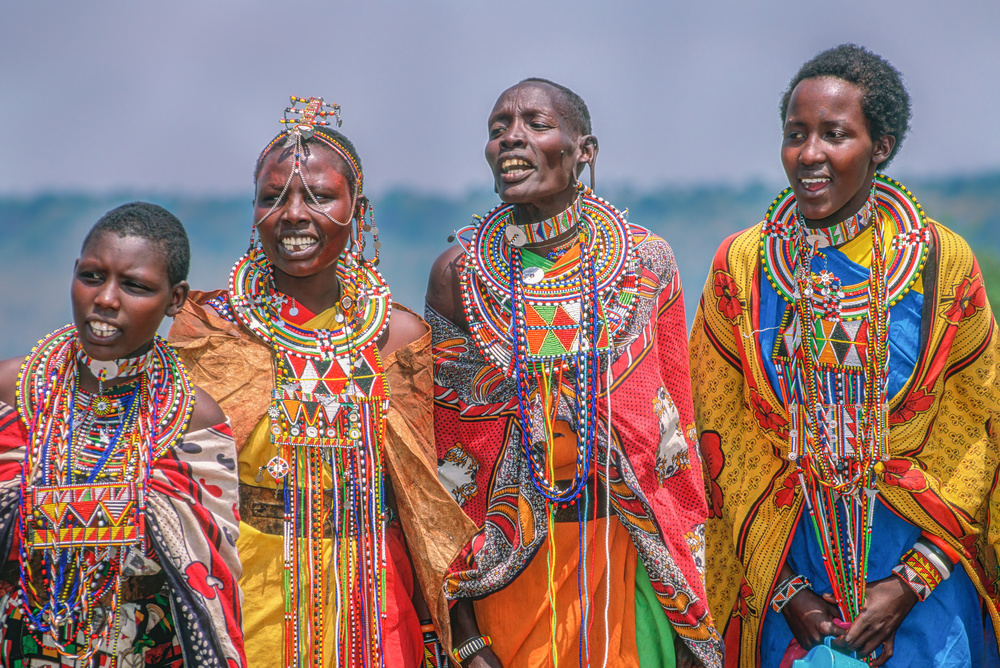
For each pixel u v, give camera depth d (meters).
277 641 8.50
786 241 9.56
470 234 9.62
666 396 9.46
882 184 9.52
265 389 8.60
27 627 7.70
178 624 7.80
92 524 7.61
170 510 7.80
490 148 9.41
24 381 7.77
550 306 9.34
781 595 9.73
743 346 9.73
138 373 7.95
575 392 9.20
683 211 68.56
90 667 7.69
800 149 9.21
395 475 8.84
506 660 9.32
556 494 9.14
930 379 9.36
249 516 8.55
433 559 8.93
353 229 9.26
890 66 9.37
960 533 9.48
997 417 9.48
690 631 9.25
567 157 9.35
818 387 9.42
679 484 9.55
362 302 8.97
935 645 9.56
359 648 8.55
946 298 9.34
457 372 9.55
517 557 9.17
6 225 66.31
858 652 9.44
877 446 9.35
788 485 9.69
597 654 9.24
